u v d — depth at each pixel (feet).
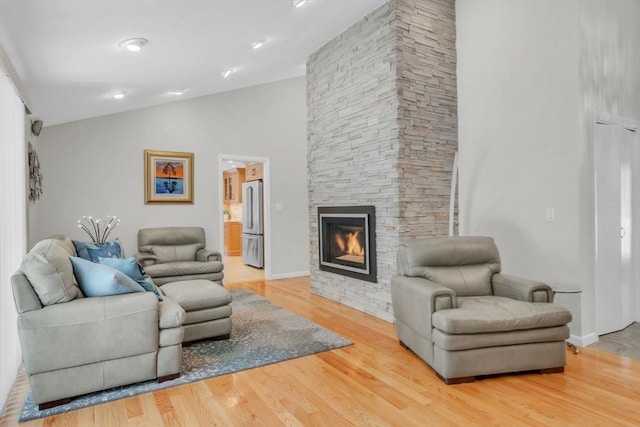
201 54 11.79
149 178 17.67
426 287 8.82
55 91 11.80
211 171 19.20
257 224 23.77
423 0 12.91
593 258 10.63
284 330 11.72
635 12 12.10
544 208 11.03
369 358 9.54
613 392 7.65
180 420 6.84
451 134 13.50
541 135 11.12
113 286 8.13
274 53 14.67
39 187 14.60
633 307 12.38
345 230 15.25
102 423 6.78
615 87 11.39
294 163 21.33
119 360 7.84
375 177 13.24
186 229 17.31
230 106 19.62
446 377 8.02
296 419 6.83
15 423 6.84
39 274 7.32
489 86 12.57
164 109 18.02
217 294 10.89
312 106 16.81
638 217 12.44
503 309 8.37
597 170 10.88
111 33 8.61
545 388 7.84
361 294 14.02
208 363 9.25
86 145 16.35
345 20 13.56
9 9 6.59
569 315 8.39
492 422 6.65
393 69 12.38
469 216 13.25
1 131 7.89
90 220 16.43
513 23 11.84
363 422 6.70
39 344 7.18
